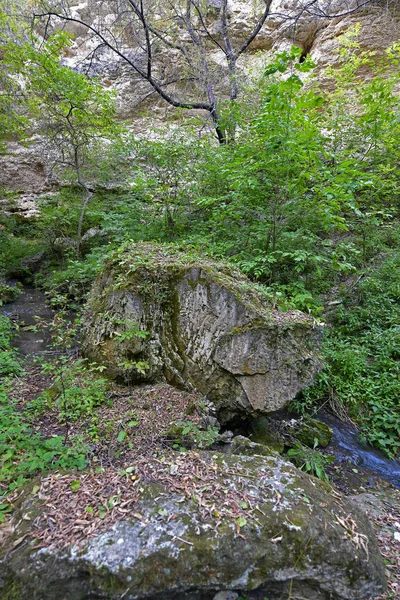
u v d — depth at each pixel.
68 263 8.99
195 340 3.77
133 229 7.74
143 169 7.78
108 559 1.69
